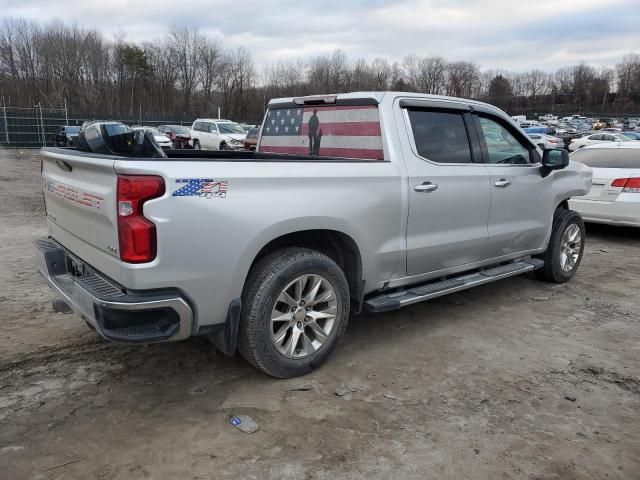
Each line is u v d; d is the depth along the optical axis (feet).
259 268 10.94
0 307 15.65
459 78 302.04
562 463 9.20
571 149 110.11
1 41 226.38
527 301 17.61
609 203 26.76
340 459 9.14
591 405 11.10
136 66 245.04
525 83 404.57
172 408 10.58
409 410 10.71
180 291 9.66
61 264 11.88
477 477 8.79
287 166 10.90
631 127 246.88
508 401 11.16
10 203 36.60
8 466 8.73
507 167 16.01
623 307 17.24
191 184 9.43
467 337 14.48
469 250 15.10
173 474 8.66
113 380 11.62
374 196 12.32
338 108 14.42
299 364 11.69
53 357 12.59
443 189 13.88
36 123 119.44
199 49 254.68
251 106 259.60
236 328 10.47
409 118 13.62
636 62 397.39
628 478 8.86
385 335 14.51
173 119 162.61
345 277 12.57
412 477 8.75
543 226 17.87
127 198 8.99
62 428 9.80
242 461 9.03
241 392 11.23
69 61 233.14
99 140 10.43
